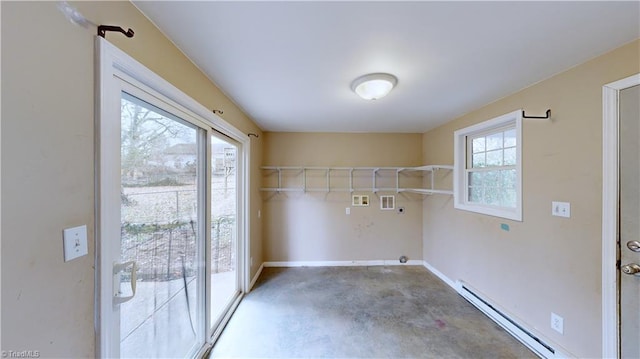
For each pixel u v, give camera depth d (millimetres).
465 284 2754
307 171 3807
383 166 3855
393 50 1449
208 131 1890
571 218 1652
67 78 778
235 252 2707
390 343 1974
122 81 1042
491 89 2051
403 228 3846
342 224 3816
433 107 2553
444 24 1198
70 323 795
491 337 2045
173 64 1368
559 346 1710
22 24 653
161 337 1400
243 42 1365
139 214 1210
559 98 1733
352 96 2225
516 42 1358
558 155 1738
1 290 616
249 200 2920
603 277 1471
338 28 1234
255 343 1967
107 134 923
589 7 1073
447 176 3189
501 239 2268
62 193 766
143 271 1249
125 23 1010
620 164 1406
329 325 2217
